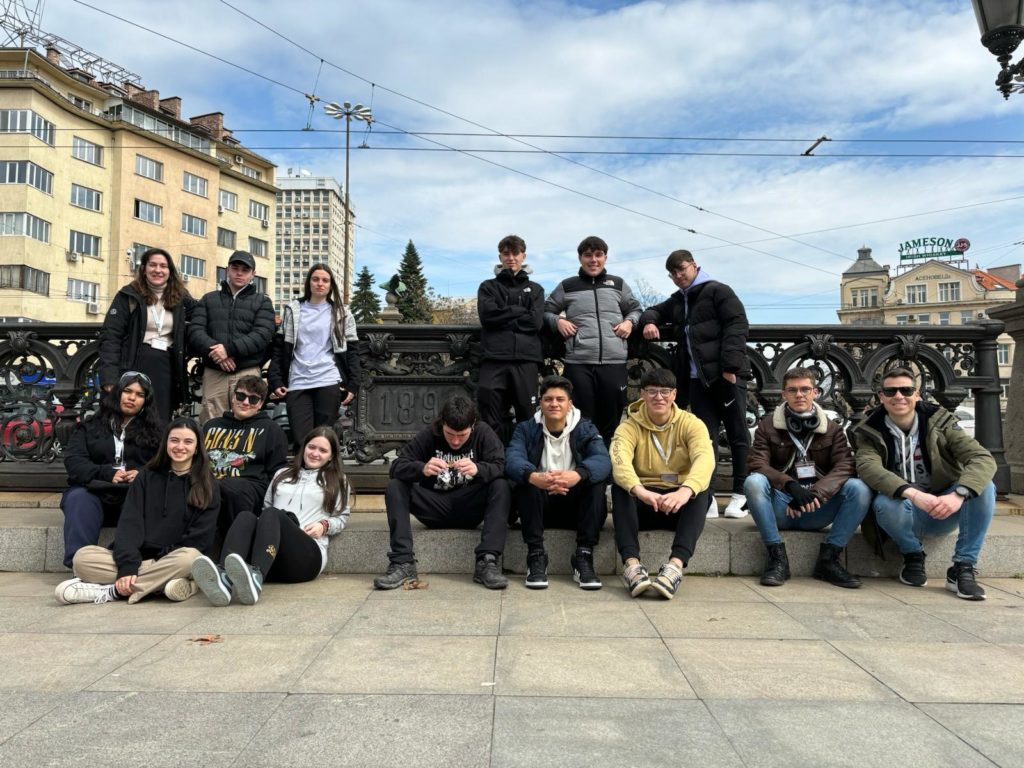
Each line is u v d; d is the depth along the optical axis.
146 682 2.52
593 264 5.21
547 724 2.18
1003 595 3.87
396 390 5.62
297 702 2.34
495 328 5.01
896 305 76.50
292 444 5.43
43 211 37.25
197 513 3.88
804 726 2.17
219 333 5.01
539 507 4.07
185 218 46.03
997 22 5.03
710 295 4.98
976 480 3.78
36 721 2.18
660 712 2.27
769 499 4.18
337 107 32.72
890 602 3.71
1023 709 2.32
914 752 2.00
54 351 5.53
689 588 4.02
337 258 140.25
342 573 4.36
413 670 2.65
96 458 4.17
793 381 4.24
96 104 43.03
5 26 37.03
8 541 4.42
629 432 4.20
